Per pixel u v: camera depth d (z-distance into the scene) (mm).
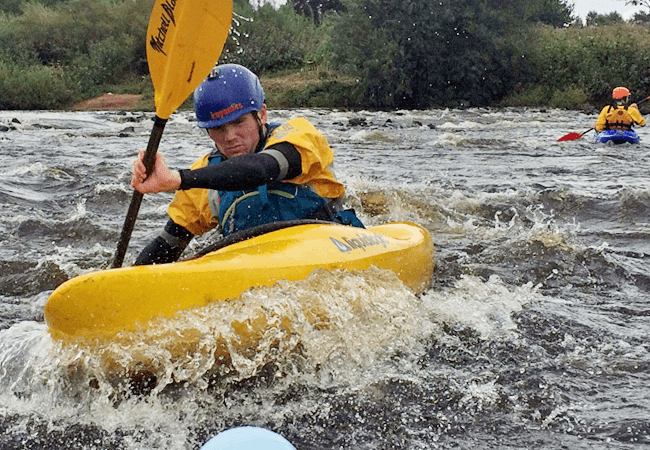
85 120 15859
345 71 22875
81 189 6102
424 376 2332
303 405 2129
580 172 7570
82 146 9945
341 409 2107
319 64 25688
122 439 1929
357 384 2271
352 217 3066
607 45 23172
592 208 5430
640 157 9172
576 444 1896
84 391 2059
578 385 2268
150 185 2209
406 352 2533
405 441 1930
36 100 23078
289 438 1943
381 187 6098
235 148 2711
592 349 2598
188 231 3012
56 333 2025
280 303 2260
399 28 22719
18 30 26656
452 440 1936
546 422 2021
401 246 3051
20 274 3746
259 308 2211
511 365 2436
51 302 1972
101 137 11570
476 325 2826
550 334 2754
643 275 3715
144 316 2035
